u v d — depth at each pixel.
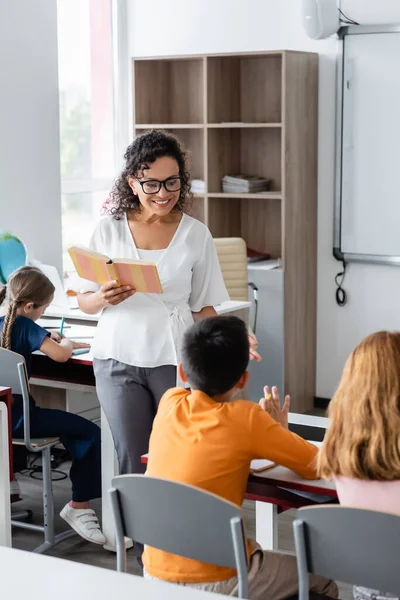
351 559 2.07
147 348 3.41
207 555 2.24
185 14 6.47
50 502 3.96
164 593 1.68
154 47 6.63
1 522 3.44
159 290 3.24
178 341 3.42
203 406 2.44
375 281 6.03
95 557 3.90
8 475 3.43
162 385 3.43
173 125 6.18
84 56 6.56
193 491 2.19
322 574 2.12
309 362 6.28
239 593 2.18
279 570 2.44
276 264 6.09
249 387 6.13
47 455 3.92
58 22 6.32
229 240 5.51
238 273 5.51
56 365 4.53
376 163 5.90
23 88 5.55
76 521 3.99
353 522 2.03
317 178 6.16
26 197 5.62
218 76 6.16
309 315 6.22
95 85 6.69
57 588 1.70
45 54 5.69
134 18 6.69
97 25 6.65
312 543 2.11
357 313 6.12
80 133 6.61
